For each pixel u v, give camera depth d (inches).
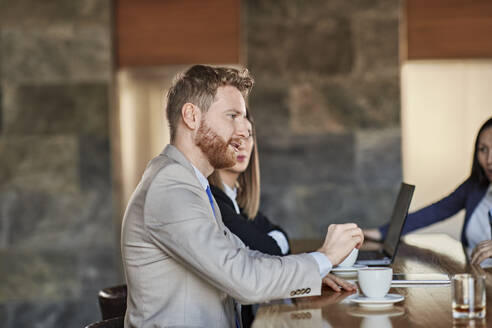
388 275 57.6
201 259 55.2
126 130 165.2
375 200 156.8
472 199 109.7
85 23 160.9
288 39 157.2
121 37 164.6
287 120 157.3
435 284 66.0
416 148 160.6
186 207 56.8
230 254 55.5
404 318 51.0
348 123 156.8
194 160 65.6
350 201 157.1
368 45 156.6
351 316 52.2
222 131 65.2
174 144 65.9
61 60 161.0
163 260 59.2
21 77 161.6
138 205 59.9
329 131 157.2
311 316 52.6
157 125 164.6
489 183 109.0
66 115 161.5
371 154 156.7
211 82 65.1
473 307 50.0
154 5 163.5
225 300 62.2
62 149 161.6
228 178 97.9
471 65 159.2
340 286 64.7
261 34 157.4
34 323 162.2
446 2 157.8
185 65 163.5
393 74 156.3
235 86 66.5
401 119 156.2
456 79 159.9
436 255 87.9
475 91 159.6
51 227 161.8
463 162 159.8
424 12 158.4
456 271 73.9
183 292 59.4
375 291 57.6
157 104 164.2
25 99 161.6
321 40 156.9
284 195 157.6
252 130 101.6
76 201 161.6
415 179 160.7
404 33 158.9
